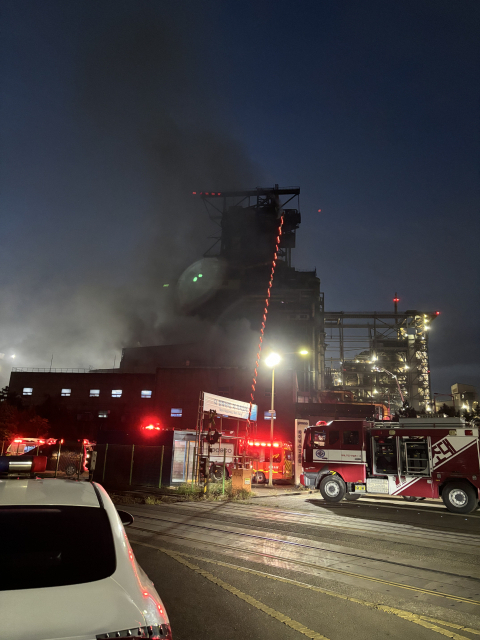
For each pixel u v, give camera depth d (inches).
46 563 107.8
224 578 275.0
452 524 523.2
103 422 2453.2
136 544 372.8
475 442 658.2
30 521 122.3
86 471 1266.0
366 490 725.9
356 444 745.0
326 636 192.5
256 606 227.0
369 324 3959.2
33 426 1831.9
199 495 799.1
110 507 137.3
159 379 2276.1
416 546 388.2
